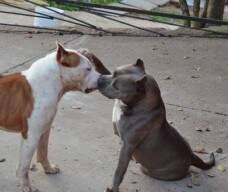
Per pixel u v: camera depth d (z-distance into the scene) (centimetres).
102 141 357
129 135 305
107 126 374
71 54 294
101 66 320
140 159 320
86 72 297
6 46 489
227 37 556
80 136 360
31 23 614
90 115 386
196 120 392
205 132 378
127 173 329
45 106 294
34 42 503
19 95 295
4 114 297
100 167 332
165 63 481
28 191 304
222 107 412
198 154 353
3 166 324
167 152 315
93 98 409
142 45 516
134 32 550
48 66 295
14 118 296
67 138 356
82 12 726
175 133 319
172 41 533
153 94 302
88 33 537
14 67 451
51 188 312
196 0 636
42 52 484
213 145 363
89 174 325
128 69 301
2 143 344
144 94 299
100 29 546
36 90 294
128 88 296
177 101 416
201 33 562
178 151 317
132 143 306
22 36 515
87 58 304
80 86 301
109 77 300
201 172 336
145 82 296
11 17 638
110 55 488
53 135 358
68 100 402
